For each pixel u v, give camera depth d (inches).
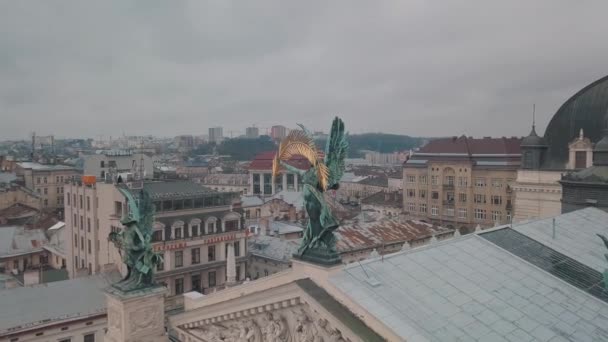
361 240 3873.0
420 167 6692.9
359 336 878.4
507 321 993.5
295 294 989.2
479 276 1165.1
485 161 6156.5
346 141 1048.8
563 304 1118.4
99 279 2950.3
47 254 4434.1
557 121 3316.9
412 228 4352.9
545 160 3312.0
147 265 1376.7
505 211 5944.9
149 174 4810.5
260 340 1113.4
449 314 971.3
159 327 1385.3
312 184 1048.8
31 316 2496.3
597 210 2017.7
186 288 3331.7
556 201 3184.1
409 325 901.2
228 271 1871.3
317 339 966.4
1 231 4475.9
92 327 2618.1
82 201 3754.9
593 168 2263.8
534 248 1441.9
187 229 3361.2
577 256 1432.1
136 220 1375.5
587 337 1003.9
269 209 5472.4
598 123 3115.2
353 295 958.4
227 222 3599.9
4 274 3511.3
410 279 1074.1
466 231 6200.8
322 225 1027.9
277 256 3683.6
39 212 6136.8
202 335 1294.3
